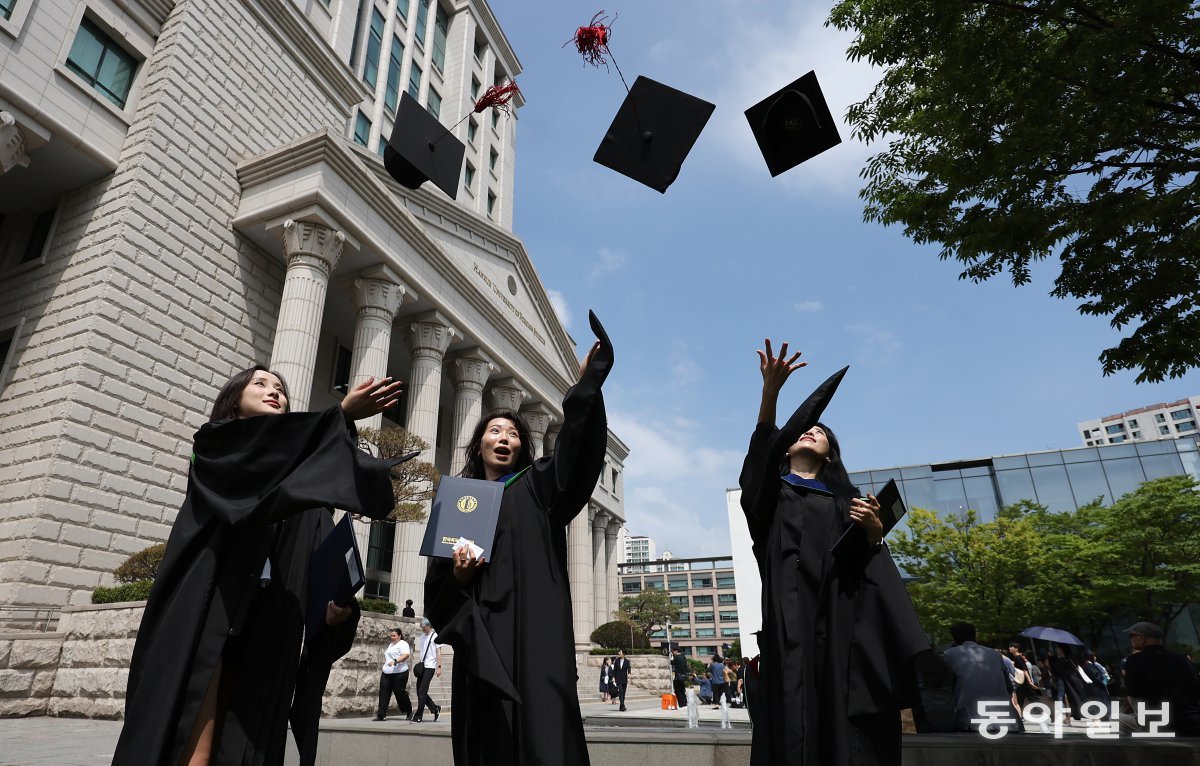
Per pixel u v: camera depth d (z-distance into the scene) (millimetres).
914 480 37281
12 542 12117
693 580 118312
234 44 18344
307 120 20766
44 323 14289
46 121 14172
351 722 5961
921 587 29125
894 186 8719
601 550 40875
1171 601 26906
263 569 1966
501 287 27734
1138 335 7973
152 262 15000
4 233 16328
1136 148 7273
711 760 4520
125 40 16094
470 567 2229
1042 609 27250
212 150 17109
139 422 14109
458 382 23828
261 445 1961
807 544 2795
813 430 3246
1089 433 154250
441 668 16797
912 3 7027
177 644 1720
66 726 8969
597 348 2578
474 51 38406
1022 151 7148
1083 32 6566
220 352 16219
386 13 30172
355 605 2178
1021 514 31641
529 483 2576
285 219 16859
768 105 4094
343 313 21062
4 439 13359
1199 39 6012
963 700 4855
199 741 1803
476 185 35812
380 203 18922
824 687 2500
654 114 3990
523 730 2041
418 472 14281
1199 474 33125
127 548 13422
